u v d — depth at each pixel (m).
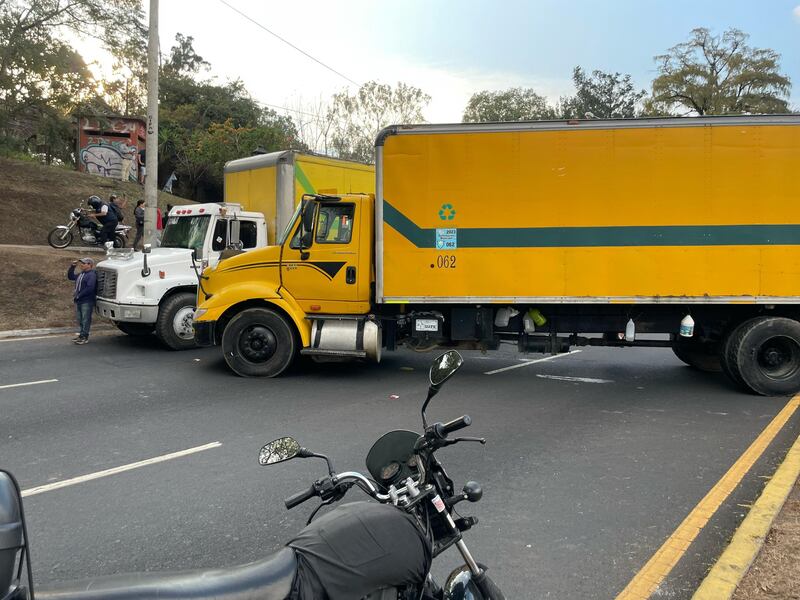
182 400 8.20
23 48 27.62
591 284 9.02
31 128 35.03
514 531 4.41
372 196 9.53
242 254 9.80
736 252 8.81
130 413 7.52
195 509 4.78
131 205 27.41
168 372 9.94
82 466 5.71
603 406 8.12
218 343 9.91
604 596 3.57
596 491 5.15
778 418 7.54
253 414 7.51
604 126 8.91
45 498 4.98
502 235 9.12
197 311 9.75
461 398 8.48
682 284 8.89
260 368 9.62
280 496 5.03
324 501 2.70
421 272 9.25
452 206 9.17
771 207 8.77
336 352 9.38
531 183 9.05
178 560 4.00
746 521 4.36
